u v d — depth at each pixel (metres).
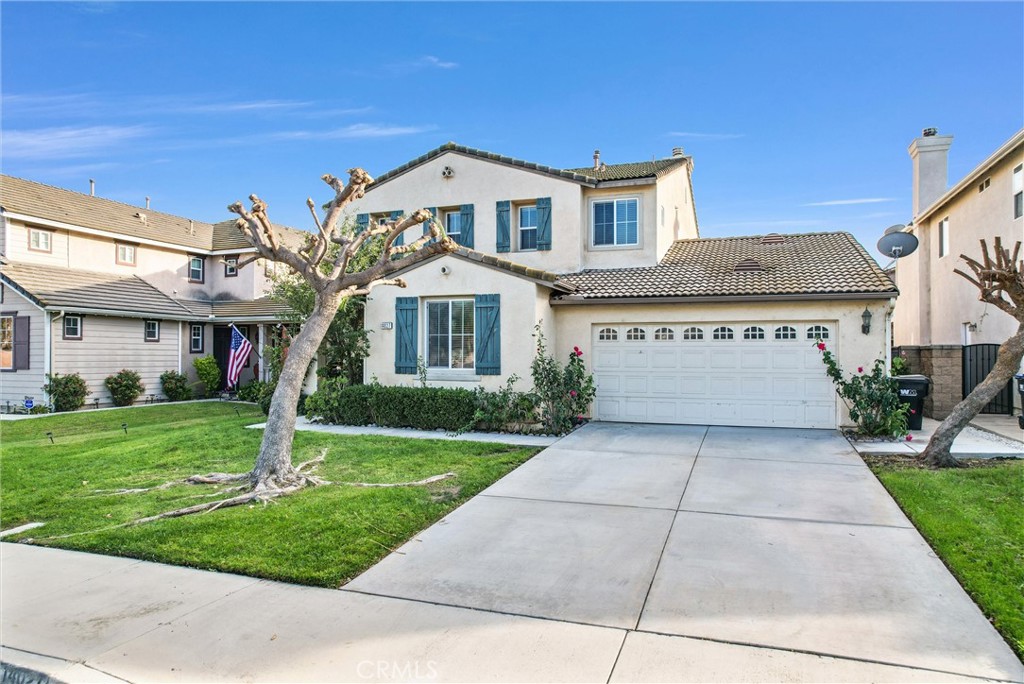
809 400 11.87
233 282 24.11
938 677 3.48
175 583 4.97
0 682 3.77
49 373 17.52
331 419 13.17
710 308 12.39
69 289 18.67
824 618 4.22
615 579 4.95
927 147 19.12
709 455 9.58
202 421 14.69
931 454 8.78
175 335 21.50
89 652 3.91
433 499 7.21
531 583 4.89
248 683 3.55
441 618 4.31
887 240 14.25
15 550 5.79
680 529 6.16
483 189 15.82
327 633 4.11
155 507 7.07
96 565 5.38
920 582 4.79
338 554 5.49
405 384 13.03
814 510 6.72
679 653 3.79
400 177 16.70
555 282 12.27
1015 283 8.42
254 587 4.88
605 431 11.89
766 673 3.54
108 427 14.69
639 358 12.91
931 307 19.19
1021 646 3.73
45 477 8.62
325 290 8.59
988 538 5.55
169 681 3.58
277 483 7.77
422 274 12.88
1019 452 9.38
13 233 18.61
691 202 20.19
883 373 11.28
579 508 6.93
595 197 15.36
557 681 3.51
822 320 11.75
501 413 11.69
